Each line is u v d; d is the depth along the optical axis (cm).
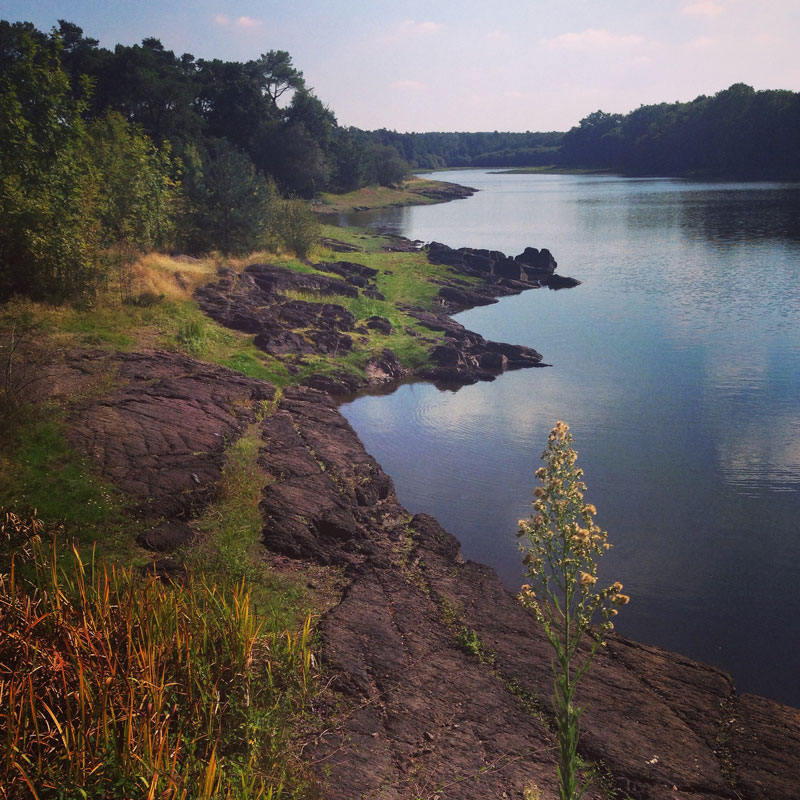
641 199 10725
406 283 4138
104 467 1201
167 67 8944
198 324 2192
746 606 1166
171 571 934
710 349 2811
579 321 3453
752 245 5631
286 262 3544
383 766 664
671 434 1952
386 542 1195
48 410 1355
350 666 805
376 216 9512
